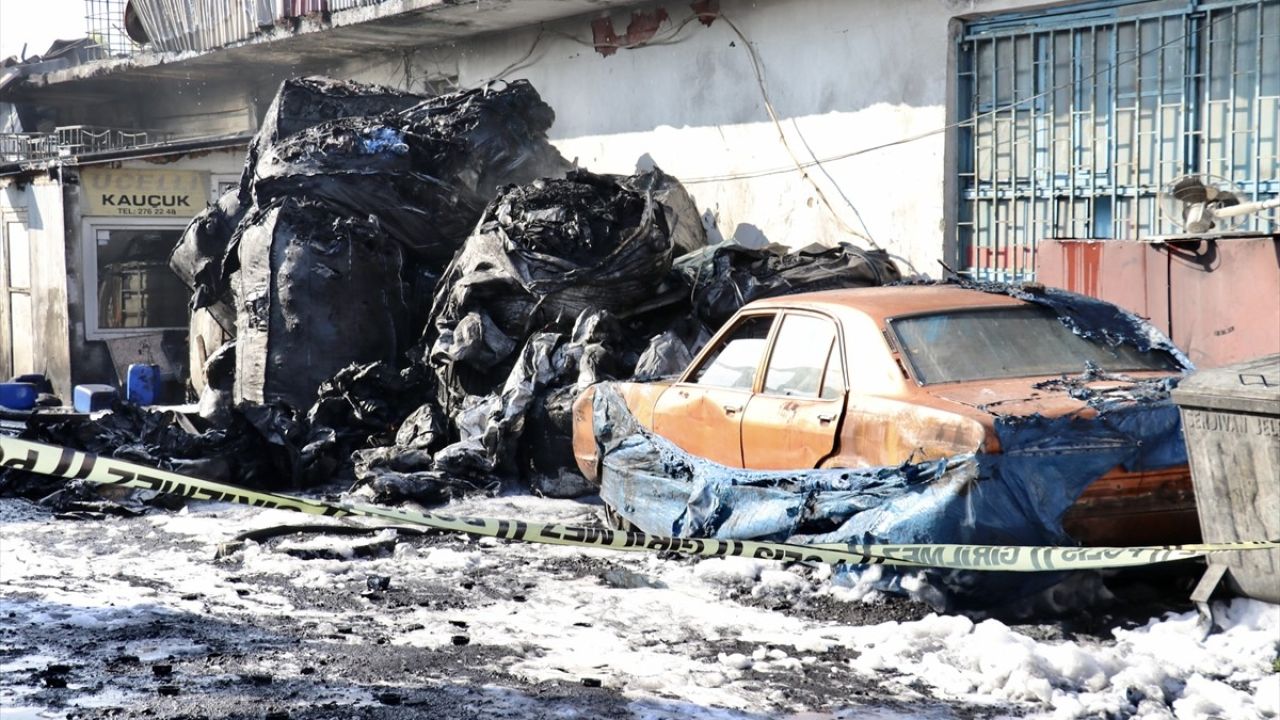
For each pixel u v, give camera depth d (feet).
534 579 41.29
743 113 87.04
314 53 127.95
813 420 37.19
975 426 32.27
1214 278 52.16
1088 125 67.56
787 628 34.86
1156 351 37.86
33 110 183.32
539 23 104.99
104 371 113.29
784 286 64.59
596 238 64.54
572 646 33.53
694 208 86.48
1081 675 29.91
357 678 30.86
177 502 55.57
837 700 29.09
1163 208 64.28
